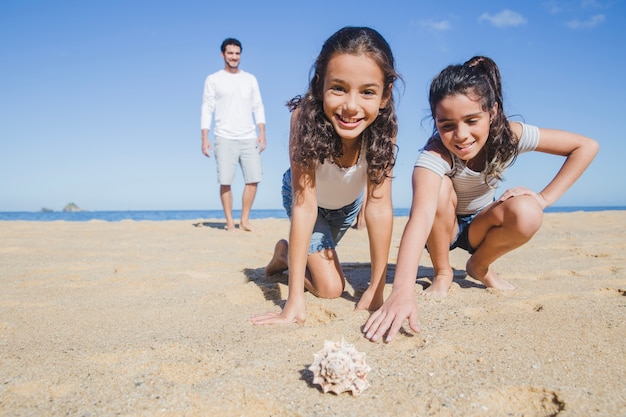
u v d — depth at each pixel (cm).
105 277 312
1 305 243
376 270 231
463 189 256
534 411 136
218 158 616
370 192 231
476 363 161
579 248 421
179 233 601
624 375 150
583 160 245
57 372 159
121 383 151
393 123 224
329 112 208
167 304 245
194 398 141
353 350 148
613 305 220
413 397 141
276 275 316
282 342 183
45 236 561
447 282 261
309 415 133
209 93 615
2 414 134
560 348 170
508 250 254
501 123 230
